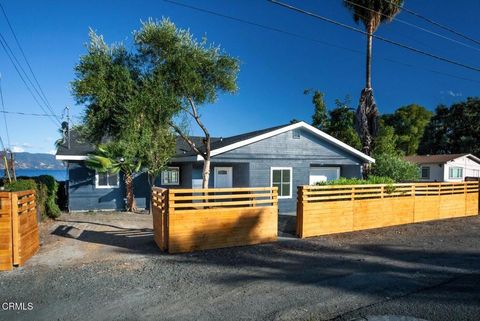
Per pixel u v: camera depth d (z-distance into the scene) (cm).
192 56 991
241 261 720
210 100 1063
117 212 1576
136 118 948
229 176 1714
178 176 1780
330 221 1009
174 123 1084
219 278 608
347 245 866
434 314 454
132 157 1441
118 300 509
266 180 1516
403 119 4147
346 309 473
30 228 754
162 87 959
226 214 848
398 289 549
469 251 807
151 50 983
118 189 1659
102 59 940
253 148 1488
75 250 809
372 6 1805
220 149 1386
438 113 4556
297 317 450
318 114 2652
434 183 1297
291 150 1579
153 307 484
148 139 1114
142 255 767
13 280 597
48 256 754
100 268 667
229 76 1062
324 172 1795
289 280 596
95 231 1058
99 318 449
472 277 611
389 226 1137
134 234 1012
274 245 866
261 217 895
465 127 4241
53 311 471
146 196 1702
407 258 743
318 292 538
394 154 2341
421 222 1224
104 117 955
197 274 631
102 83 909
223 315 457
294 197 1583
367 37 1866
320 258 743
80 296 525
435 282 583
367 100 1888
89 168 1612
